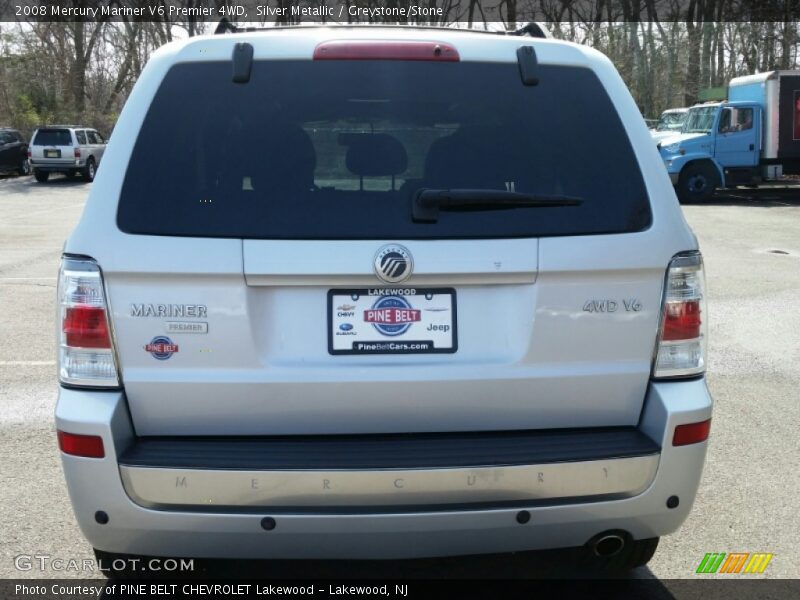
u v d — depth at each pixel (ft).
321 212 8.57
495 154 8.98
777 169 75.31
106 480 8.45
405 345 8.73
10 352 23.15
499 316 8.81
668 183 9.25
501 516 8.56
